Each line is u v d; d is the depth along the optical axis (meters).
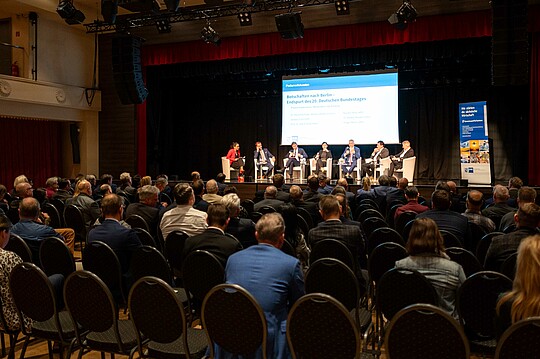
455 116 12.91
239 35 11.99
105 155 13.92
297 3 9.99
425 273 2.86
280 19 9.21
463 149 11.20
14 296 3.01
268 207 5.41
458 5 10.22
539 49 10.23
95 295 2.77
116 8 8.99
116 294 3.65
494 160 12.39
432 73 12.77
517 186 7.02
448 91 12.95
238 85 14.84
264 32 11.77
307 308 2.34
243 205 6.79
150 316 2.68
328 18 11.23
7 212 6.17
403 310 2.18
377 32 10.88
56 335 3.05
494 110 12.41
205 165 15.45
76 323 2.91
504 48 7.51
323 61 12.04
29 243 4.16
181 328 2.65
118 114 13.70
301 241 4.80
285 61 12.38
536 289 1.99
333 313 2.31
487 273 2.77
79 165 13.91
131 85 9.75
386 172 11.87
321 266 3.16
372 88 12.77
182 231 4.32
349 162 12.36
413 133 13.33
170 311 2.63
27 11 12.09
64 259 3.74
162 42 12.73
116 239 3.78
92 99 13.68
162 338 2.71
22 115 12.06
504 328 2.12
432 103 13.14
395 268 2.83
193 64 13.21
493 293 2.78
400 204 6.59
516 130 12.20
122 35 9.69
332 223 3.97
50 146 13.65
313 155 14.12
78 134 13.79
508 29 7.46
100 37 13.84
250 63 12.68
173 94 15.21
